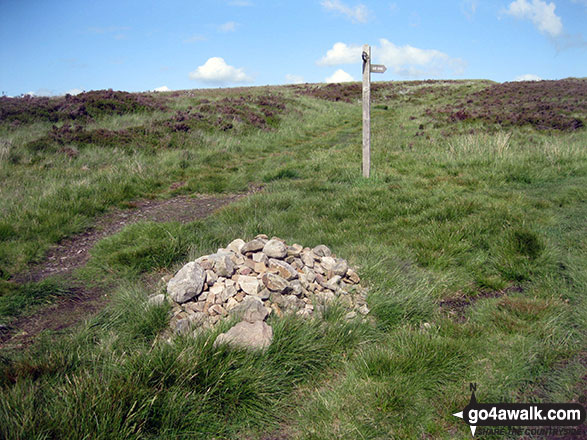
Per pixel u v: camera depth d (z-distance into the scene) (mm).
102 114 15906
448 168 9188
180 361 2400
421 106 25781
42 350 2908
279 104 23141
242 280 3422
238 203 6922
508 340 2912
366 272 3934
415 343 2781
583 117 16547
